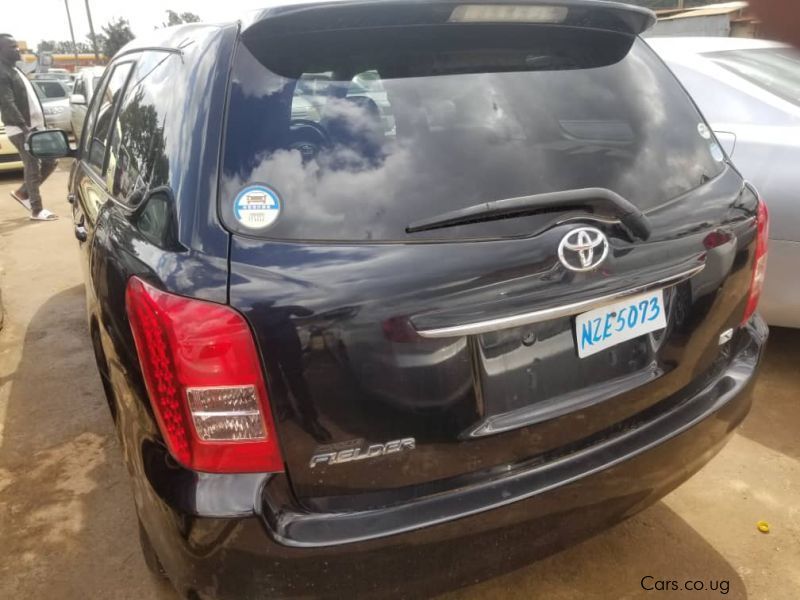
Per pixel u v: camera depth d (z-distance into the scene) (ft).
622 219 5.36
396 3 5.42
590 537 5.92
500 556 5.37
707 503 8.38
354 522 4.92
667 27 32.96
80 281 17.95
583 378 5.59
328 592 4.92
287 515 4.85
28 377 12.45
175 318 4.65
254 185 4.92
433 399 4.96
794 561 7.46
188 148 5.17
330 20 5.41
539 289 5.09
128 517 8.59
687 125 6.86
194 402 4.71
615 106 6.42
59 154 11.62
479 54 6.03
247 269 4.67
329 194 4.99
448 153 5.43
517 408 5.33
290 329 4.62
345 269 4.74
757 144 10.17
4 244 21.99
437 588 5.25
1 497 9.05
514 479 5.36
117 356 5.73
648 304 5.73
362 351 4.73
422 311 4.80
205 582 4.98
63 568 7.75
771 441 9.56
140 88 7.61
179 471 4.96
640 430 5.98
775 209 9.90
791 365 11.50
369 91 5.55
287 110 5.24
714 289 6.28
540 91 6.10
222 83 5.25
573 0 6.06
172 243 4.97
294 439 4.78
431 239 4.95
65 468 9.66
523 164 5.63
